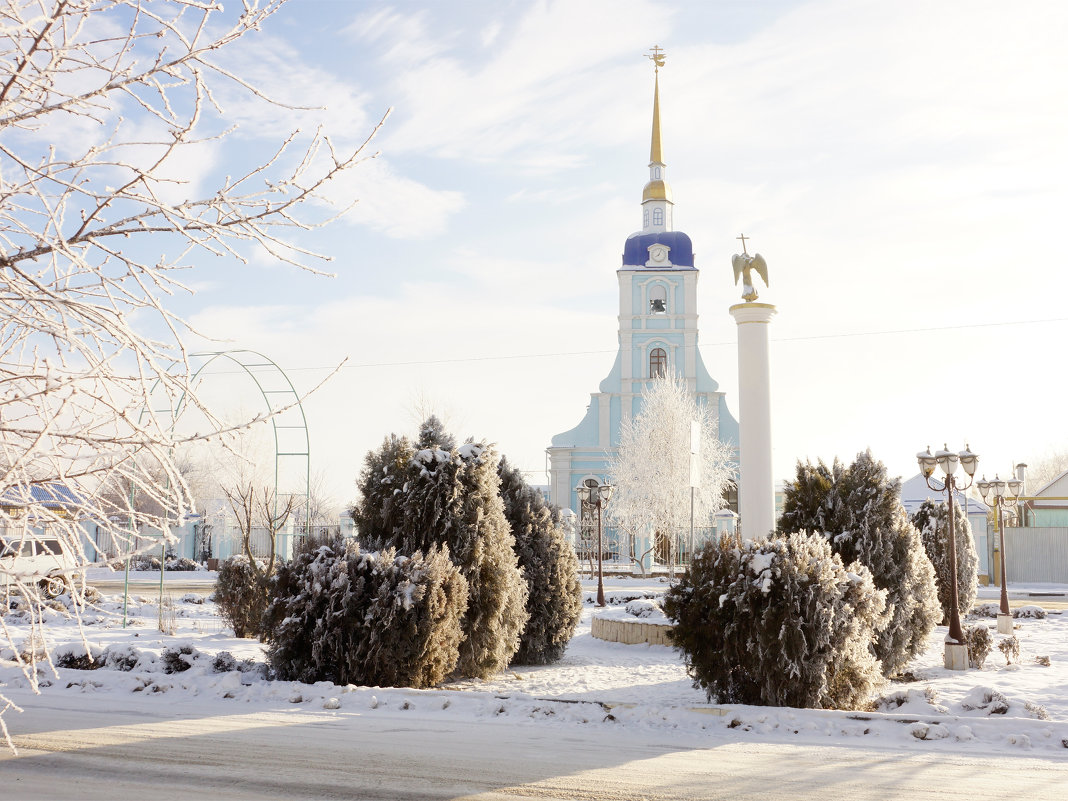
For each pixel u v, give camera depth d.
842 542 11.50
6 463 2.83
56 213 2.85
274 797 5.48
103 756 6.52
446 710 8.56
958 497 36.16
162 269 3.18
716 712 8.18
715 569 9.45
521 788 5.75
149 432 2.87
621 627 16.59
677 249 53.09
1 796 5.41
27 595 2.94
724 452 45.50
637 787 5.80
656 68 56.47
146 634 16.14
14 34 2.65
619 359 52.00
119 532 2.93
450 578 10.61
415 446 13.02
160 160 2.91
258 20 2.85
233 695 9.17
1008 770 6.33
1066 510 39.91
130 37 2.79
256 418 2.98
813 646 8.74
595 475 50.97
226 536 45.09
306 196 3.10
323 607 10.26
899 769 6.34
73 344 2.68
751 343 15.23
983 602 25.69
